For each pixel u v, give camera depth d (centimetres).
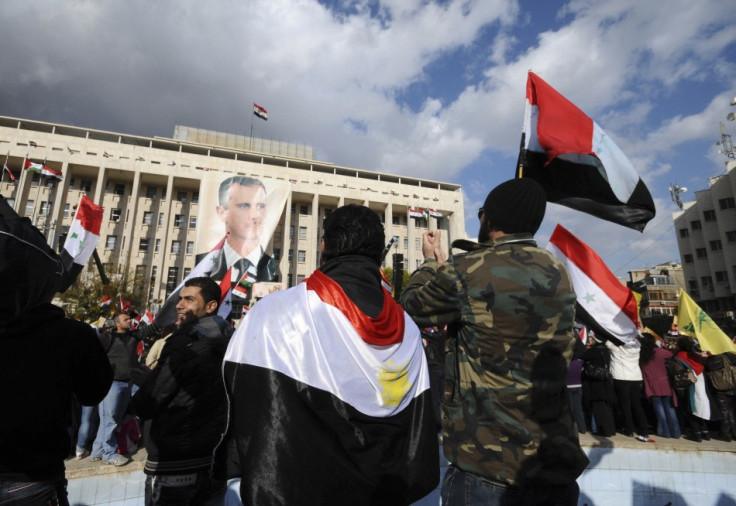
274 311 150
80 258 595
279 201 5466
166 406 236
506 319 175
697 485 552
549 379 174
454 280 183
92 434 556
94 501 415
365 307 156
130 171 5162
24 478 177
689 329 806
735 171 4700
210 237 5053
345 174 6906
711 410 643
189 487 235
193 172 5394
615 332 423
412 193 6744
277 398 134
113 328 570
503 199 199
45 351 191
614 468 552
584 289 437
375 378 148
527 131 357
